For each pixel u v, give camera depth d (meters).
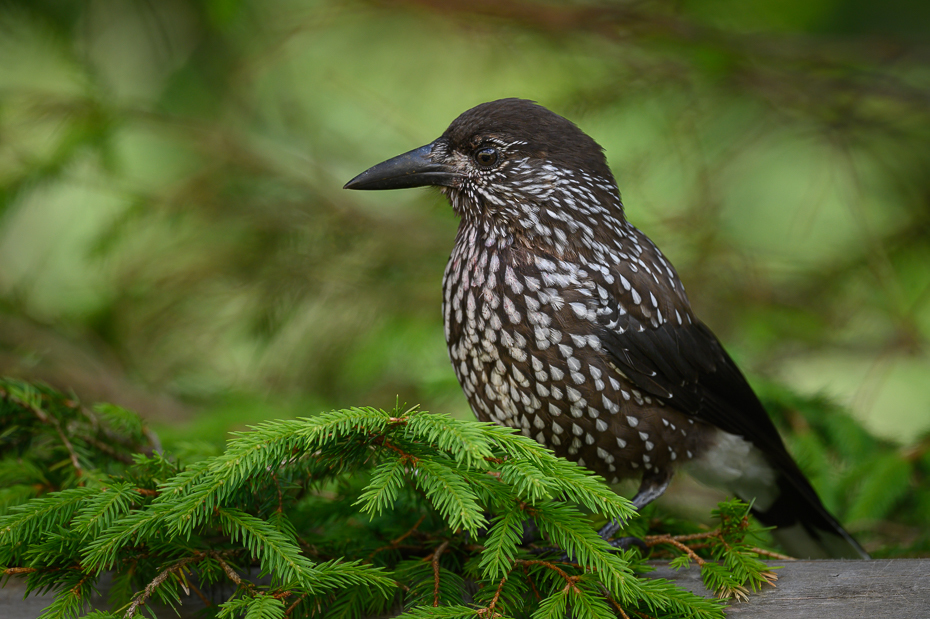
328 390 10.12
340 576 4.50
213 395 10.06
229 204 10.50
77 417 6.56
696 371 6.23
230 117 10.88
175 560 4.73
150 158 11.45
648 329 6.00
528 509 4.71
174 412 9.83
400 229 10.39
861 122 9.95
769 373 9.73
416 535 5.55
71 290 10.80
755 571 4.98
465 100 11.33
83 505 4.80
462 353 6.10
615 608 4.83
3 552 4.66
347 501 6.04
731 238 10.26
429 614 4.45
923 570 4.84
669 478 6.26
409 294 10.05
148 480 5.00
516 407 5.94
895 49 9.66
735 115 10.52
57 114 9.70
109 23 10.80
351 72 11.52
